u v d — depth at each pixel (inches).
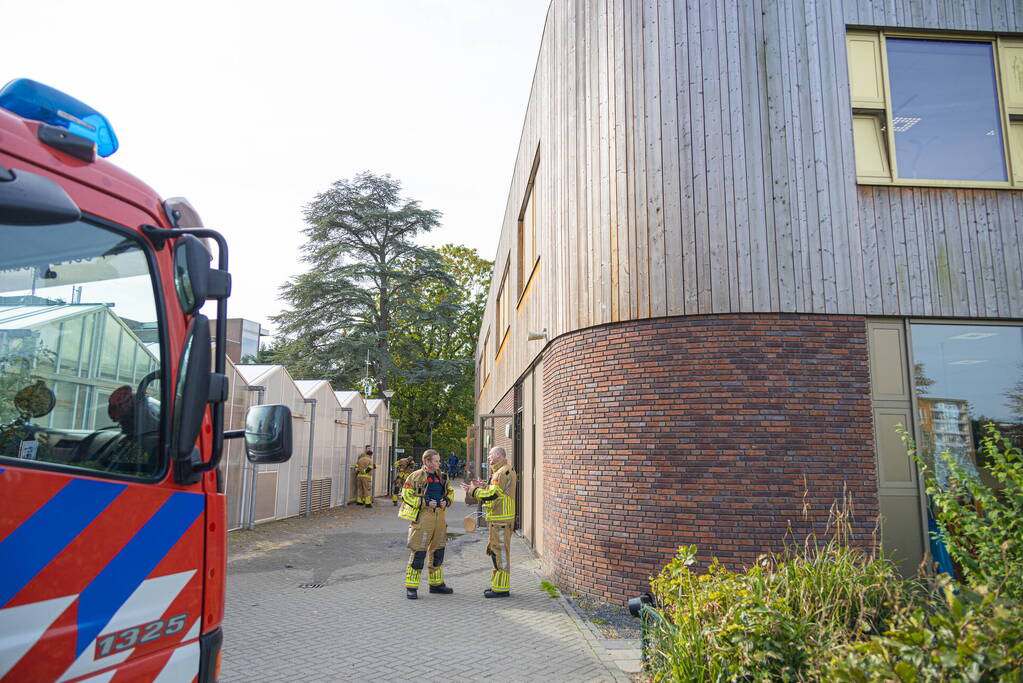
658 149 328.2
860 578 165.8
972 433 305.7
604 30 354.0
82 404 88.5
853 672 110.3
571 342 361.1
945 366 310.7
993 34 337.1
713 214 315.9
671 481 307.3
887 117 326.3
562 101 392.2
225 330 103.3
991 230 321.1
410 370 1546.5
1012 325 316.8
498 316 896.3
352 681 213.0
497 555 341.1
